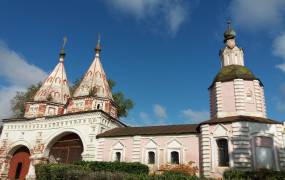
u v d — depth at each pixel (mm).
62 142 37188
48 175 23297
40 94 43750
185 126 31016
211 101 31531
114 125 37469
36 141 37688
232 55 33531
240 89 28938
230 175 22391
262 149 24875
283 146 25312
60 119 36906
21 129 39688
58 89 44969
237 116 26969
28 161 38531
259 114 28359
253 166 24078
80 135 34312
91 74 42406
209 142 26484
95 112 34438
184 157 28344
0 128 44375
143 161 30000
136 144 30875
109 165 26031
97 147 32781
